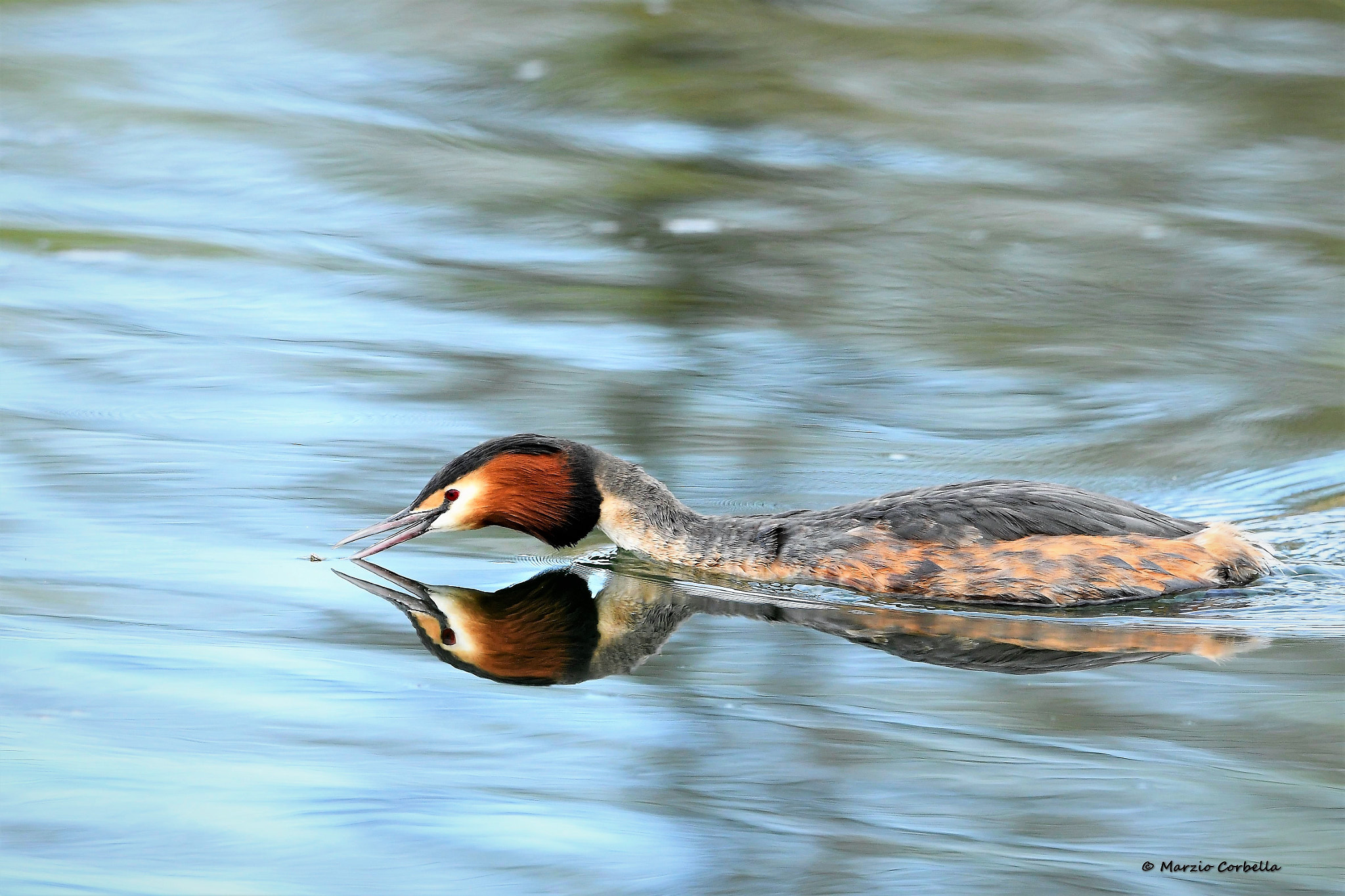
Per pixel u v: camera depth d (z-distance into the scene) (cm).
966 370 1748
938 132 2564
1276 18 3003
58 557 1244
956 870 834
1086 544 1236
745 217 2247
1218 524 1285
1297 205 2320
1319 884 815
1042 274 2058
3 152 2350
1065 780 927
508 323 1880
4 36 2791
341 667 1080
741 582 1291
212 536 1302
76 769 913
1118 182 2409
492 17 2912
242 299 1934
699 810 894
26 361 1712
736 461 1492
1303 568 1283
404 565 1310
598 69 2714
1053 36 2894
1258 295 1991
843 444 1542
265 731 977
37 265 2020
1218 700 1027
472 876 820
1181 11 3017
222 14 2956
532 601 1238
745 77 2714
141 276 1997
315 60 2753
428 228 2189
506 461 1318
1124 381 1720
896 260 2103
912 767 942
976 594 1230
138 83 2616
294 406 1609
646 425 1573
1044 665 1101
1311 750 955
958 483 1334
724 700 1045
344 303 1934
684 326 1870
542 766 944
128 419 1560
